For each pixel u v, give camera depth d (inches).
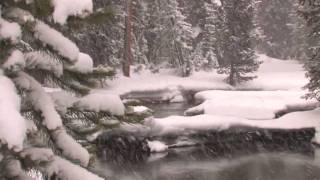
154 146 652.7
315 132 727.1
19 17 131.0
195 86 1321.4
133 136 643.5
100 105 155.5
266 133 724.7
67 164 143.6
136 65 1497.3
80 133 164.2
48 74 147.9
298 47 1941.4
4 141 99.4
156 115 951.6
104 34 1227.2
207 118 718.5
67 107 153.3
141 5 1501.0
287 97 886.4
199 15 1587.1
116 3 1259.2
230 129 716.7
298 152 665.0
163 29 1477.6
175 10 1470.2
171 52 1475.1
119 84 1235.2
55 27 141.3
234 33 1373.0
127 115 160.6
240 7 1354.6
